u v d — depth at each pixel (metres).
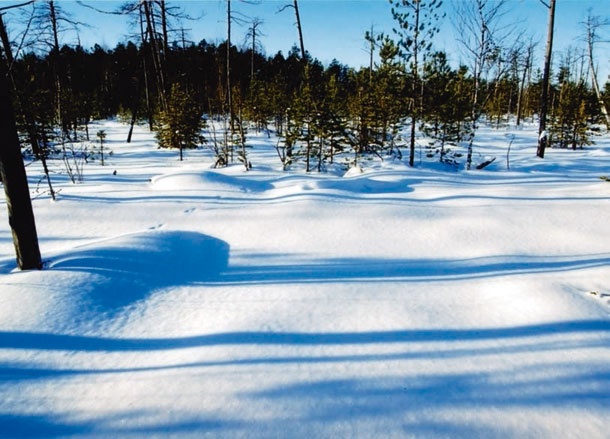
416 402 2.77
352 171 12.57
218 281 5.05
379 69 14.50
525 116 41.81
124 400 2.80
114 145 20.75
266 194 9.51
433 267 5.53
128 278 4.79
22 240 4.70
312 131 13.33
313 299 4.49
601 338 3.52
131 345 3.54
